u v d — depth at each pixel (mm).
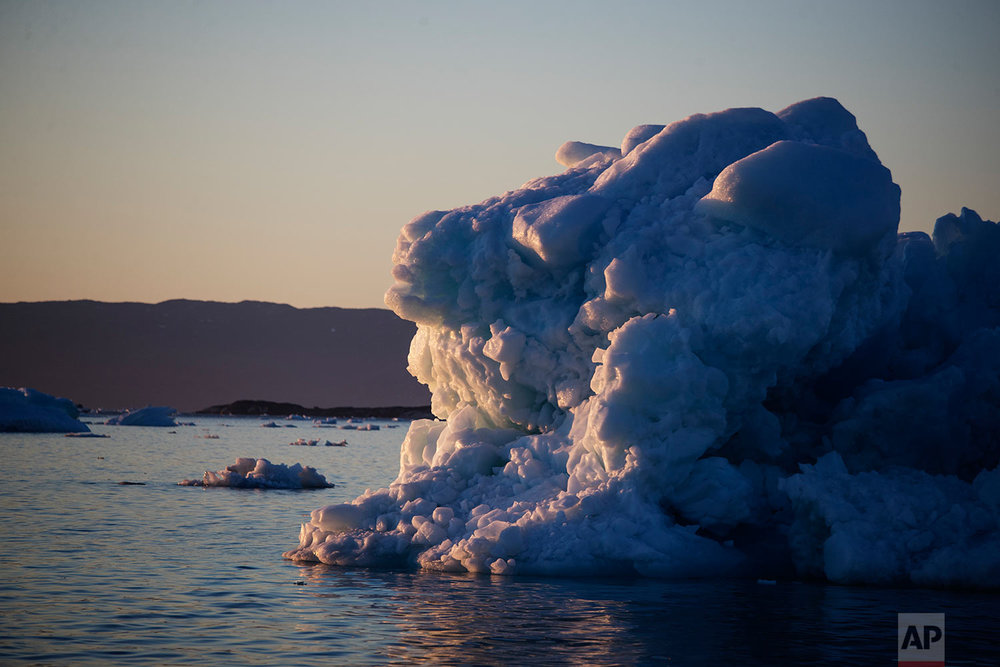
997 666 15539
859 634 17328
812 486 22469
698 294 23797
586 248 25922
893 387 24594
